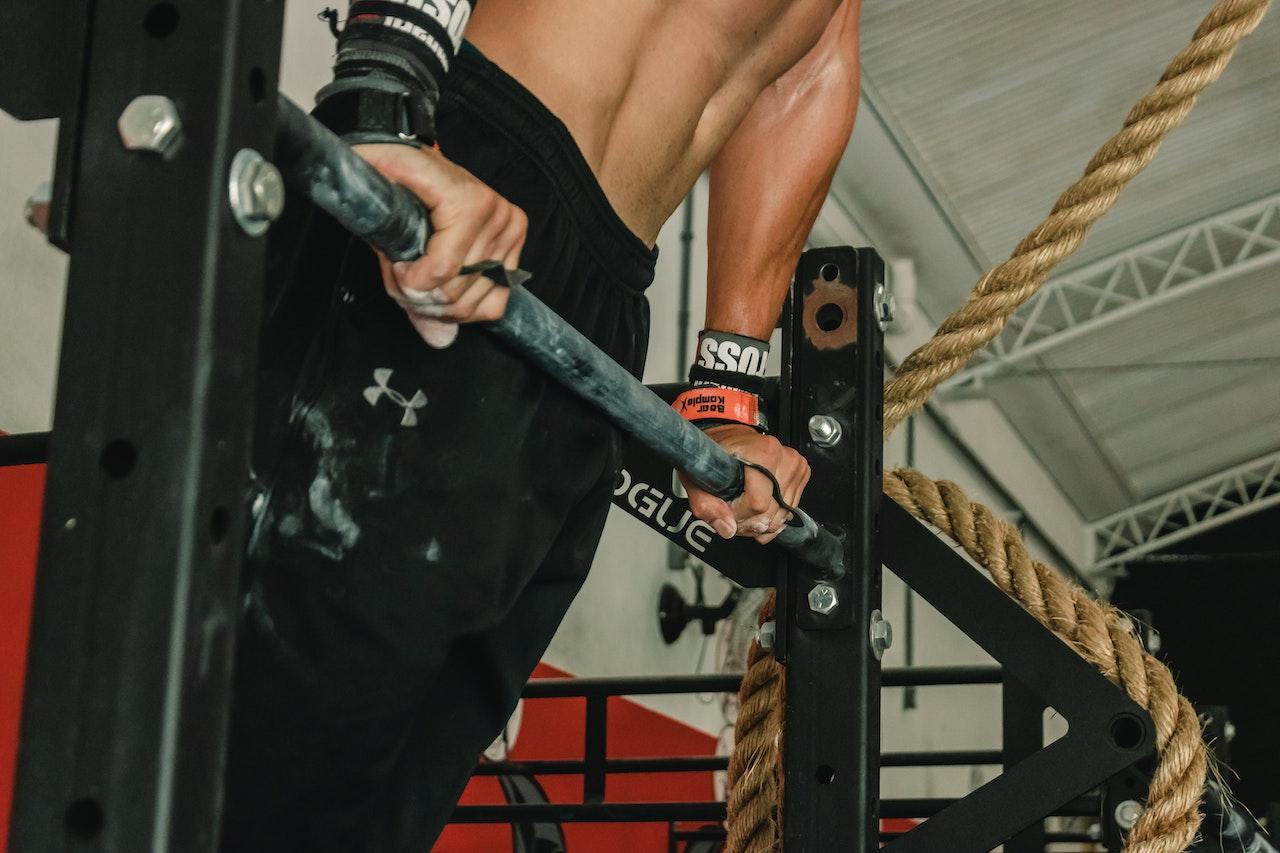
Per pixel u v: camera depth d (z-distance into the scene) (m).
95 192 0.49
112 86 0.50
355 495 0.75
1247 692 12.67
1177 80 1.38
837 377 1.29
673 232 5.88
